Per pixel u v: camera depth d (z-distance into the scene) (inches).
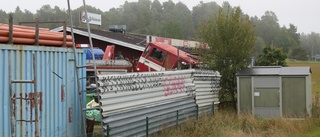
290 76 654.5
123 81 433.7
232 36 754.2
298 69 666.2
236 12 765.3
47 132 358.0
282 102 660.1
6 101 313.4
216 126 547.8
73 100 398.9
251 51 779.4
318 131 528.1
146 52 784.3
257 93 672.4
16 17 1975.9
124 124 431.8
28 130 335.3
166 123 528.4
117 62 765.3
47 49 357.4
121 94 429.7
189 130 536.4
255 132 522.6
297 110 652.7
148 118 483.5
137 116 460.1
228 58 755.4
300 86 651.5
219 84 748.6
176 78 573.9
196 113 626.5
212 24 770.8
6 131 313.7
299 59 4121.6
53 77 366.6
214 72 723.4
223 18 762.8
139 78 471.2
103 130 394.6
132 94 453.1
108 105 404.8
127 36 1330.0
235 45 744.3
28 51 335.0
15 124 320.2
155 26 3417.8
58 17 2137.1
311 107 647.8
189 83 619.2
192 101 620.4
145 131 480.1
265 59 1104.8
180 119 575.2
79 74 408.2
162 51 768.3
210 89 701.3
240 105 685.9
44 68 354.3
